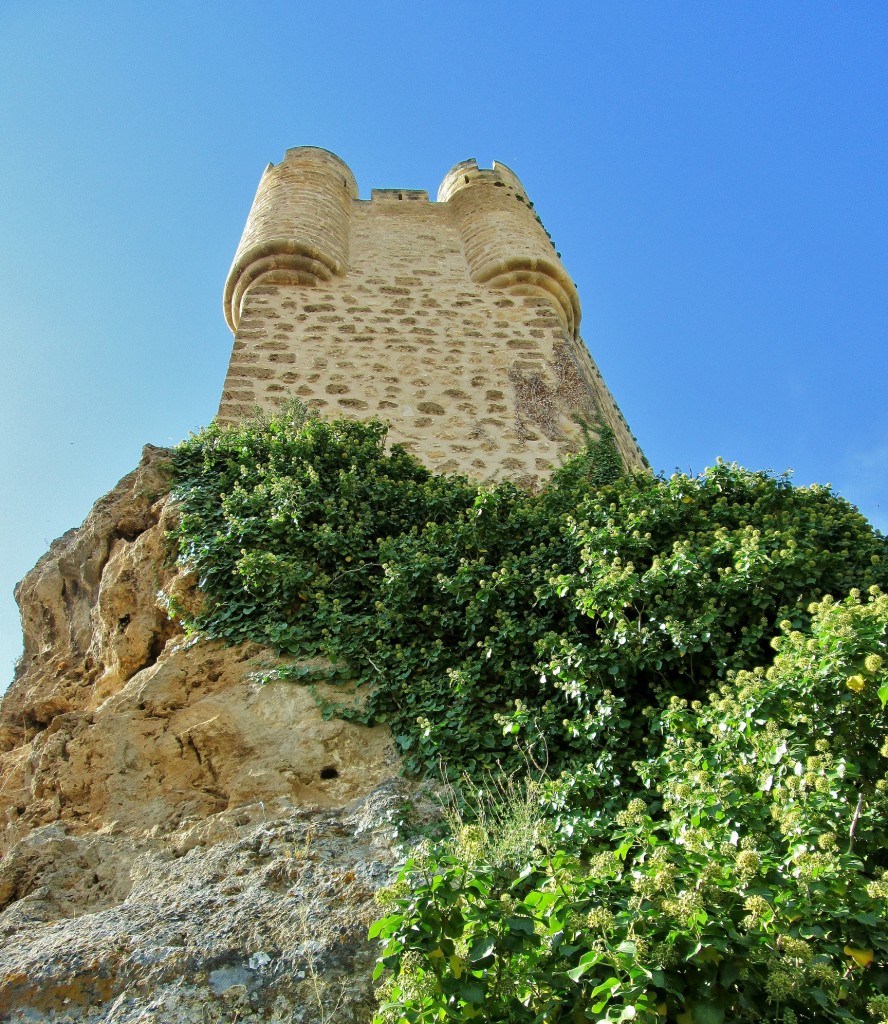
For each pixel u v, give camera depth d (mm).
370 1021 3670
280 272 12539
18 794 6047
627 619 5895
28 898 4746
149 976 3807
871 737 4117
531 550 7117
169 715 6148
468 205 14531
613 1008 2844
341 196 14383
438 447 10234
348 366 11289
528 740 5418
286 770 5625
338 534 7363
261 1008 3707
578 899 3211
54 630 8312
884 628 4250
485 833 4227
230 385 10773
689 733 4875
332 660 6352
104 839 5211
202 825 5191
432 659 6250
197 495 8070
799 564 6016
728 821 3760
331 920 4059
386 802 5082
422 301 12539
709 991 2922
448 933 3119
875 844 3568
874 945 3100
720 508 7332
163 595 7148
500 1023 3016
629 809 3869
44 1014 3711
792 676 4312
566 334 12305
